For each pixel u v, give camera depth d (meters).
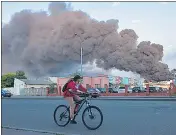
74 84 9.09
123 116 12.16
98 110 8.65
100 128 8.84
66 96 9.20
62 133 7.74
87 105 8.93
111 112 14.07
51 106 19.22
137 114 12.98
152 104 21.12
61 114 9.47
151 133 7.83
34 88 66.31
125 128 8.79
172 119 10.87
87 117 8.79
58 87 59.59
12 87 81.31
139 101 27.31
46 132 7.89
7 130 8.28
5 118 12.01
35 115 13.18
